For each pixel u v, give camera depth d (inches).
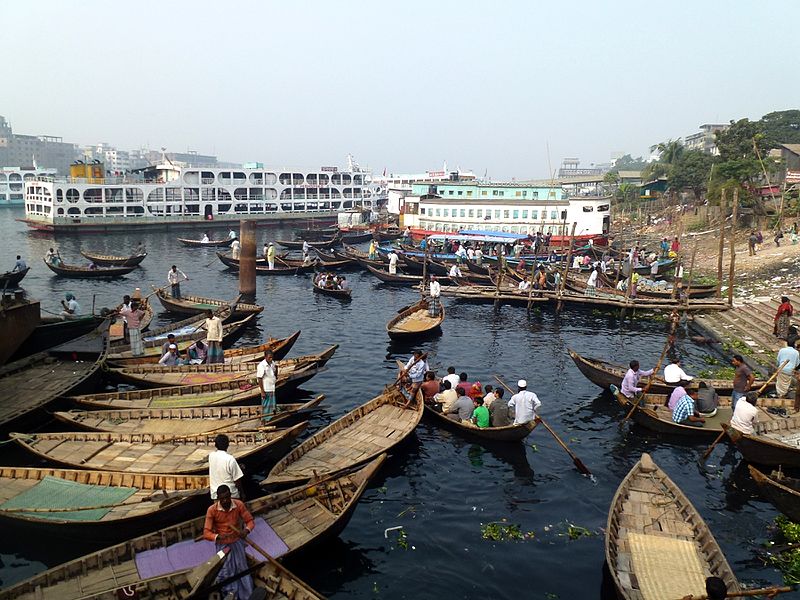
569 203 2404.0
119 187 3240.7
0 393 743.7
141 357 914.1
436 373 955.3
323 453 605.9
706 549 446.0
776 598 430.6
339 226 3218.5
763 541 505.4
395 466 641.6
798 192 2315.5
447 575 464.8
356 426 680.4
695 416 708.0
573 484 605.3
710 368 959.6
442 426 740.0
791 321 1061.8
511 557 486.6
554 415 783.1
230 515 389.1
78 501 494.0
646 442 698.8
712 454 666.8
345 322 1312.7
